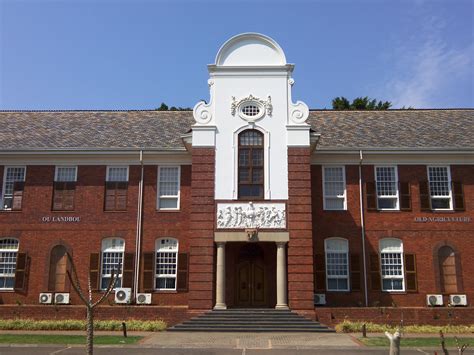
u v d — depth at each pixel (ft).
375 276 98.22
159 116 121.49
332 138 108.17
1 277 101.55
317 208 101.24
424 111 122.01
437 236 100.01
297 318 83.10
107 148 103.30
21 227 102.42
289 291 87.15
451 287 98.27
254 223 89.81
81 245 101.35
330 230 100.32
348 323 82.28
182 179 103.40
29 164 104.99
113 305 94.27
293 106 95.04
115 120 119.34
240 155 93.50
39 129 114.42
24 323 84.48
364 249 99.40
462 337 76.28
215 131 93.97
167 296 98.27
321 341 70.18
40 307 88.94
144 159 104.17
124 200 102.99
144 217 102.01
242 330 80.43
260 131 94.02
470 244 99.50
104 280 100.53
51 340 69.92
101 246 101.45
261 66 96.22
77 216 102.53
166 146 104.73
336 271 99.71
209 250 88.84
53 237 101.86
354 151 101.60
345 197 101.86
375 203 101.24
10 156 104.32
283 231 89.40
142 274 99.50
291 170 91.97
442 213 100.83
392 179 103.04
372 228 100.42
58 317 88.48
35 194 103.65
